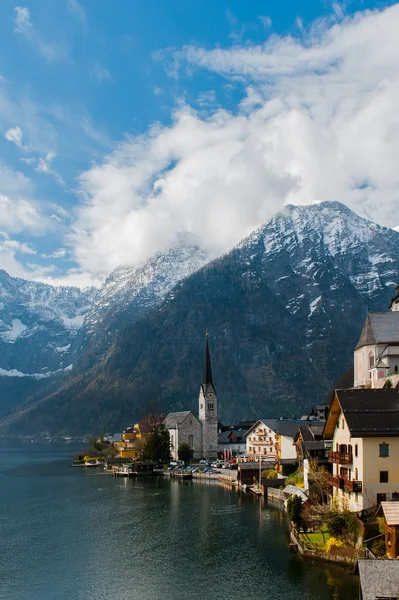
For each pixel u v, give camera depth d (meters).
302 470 162.50
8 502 166.50
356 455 95.19
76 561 101.75
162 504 156.62
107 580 91.25
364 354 145.75
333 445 109.06
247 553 101.81
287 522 126.06
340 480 99.75
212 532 119.00
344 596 79.62
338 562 92.00
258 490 169.62
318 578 86.81
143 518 136.88
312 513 107.31
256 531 118.06
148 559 101.62
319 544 98.38
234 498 164.25
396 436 91.62
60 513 146.62
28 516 143.38
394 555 78.19
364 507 91.19
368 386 140.75
